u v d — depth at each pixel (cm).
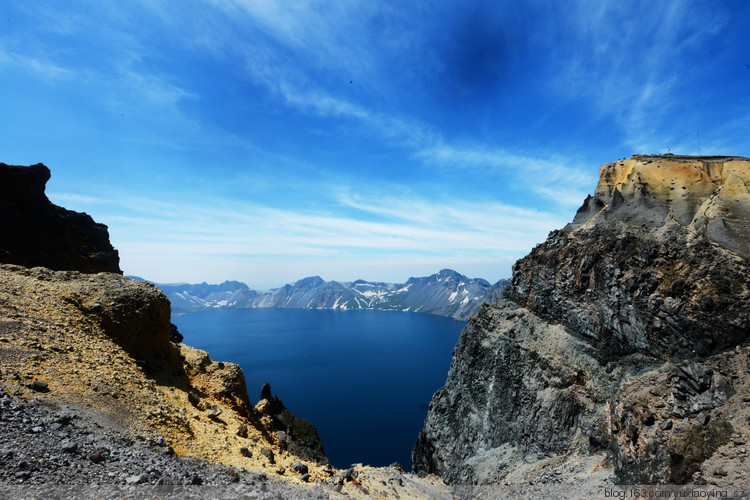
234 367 3822
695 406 3384
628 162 7975
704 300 4988
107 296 3175
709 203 6016
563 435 5619
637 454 3494
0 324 2211
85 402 1908
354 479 2733
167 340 3544
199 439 2245
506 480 5397
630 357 5644
